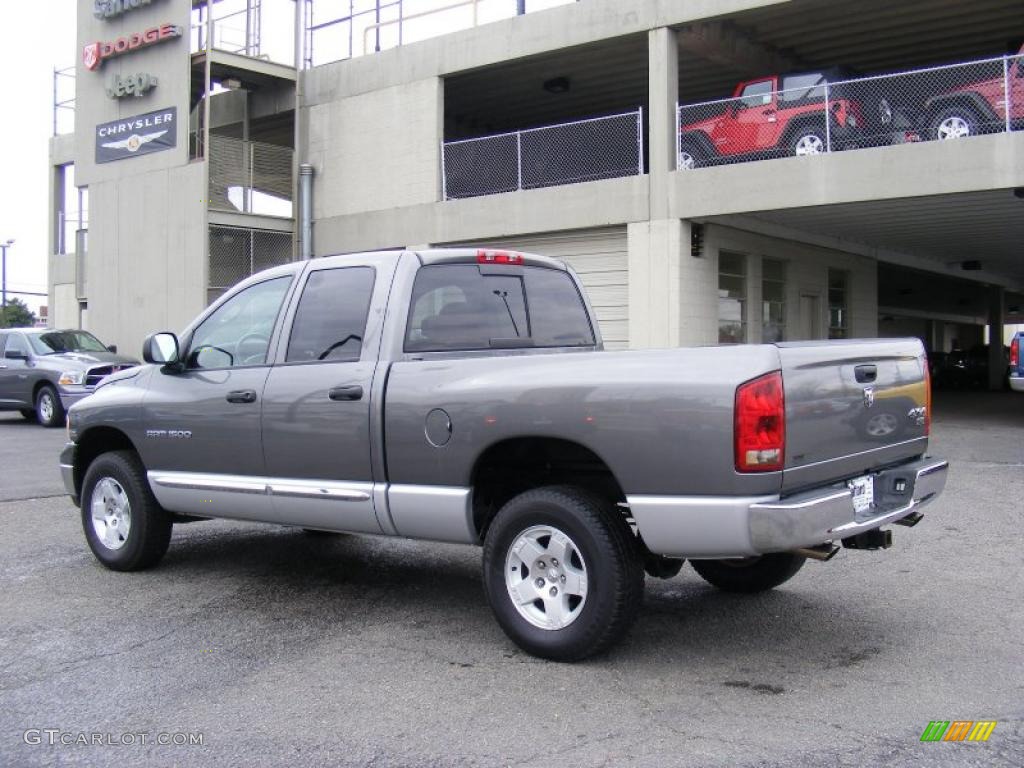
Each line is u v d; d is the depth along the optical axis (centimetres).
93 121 2266
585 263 1733
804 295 1998
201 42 2134
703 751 380
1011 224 1744
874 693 440
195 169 2044
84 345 1891
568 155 1869
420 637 531
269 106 2205
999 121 1341
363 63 2044
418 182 1958
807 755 376
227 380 607
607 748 384
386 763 375
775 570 586
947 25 1734
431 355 551
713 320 1672
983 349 3316
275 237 2161
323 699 441
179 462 634
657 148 1611
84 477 709
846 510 451
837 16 1684
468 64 1886
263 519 596
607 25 1694
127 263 2195
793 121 1499
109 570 685
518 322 603
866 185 1408
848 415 477
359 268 570
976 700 431
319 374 560
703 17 1579
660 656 493
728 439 427
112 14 2169
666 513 441
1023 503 905
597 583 462
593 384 461
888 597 599
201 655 503
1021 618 553
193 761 378
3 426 1797
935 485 536
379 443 530
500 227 1806
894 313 4241
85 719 420
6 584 647
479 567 696
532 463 532
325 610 586
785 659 487
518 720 414
